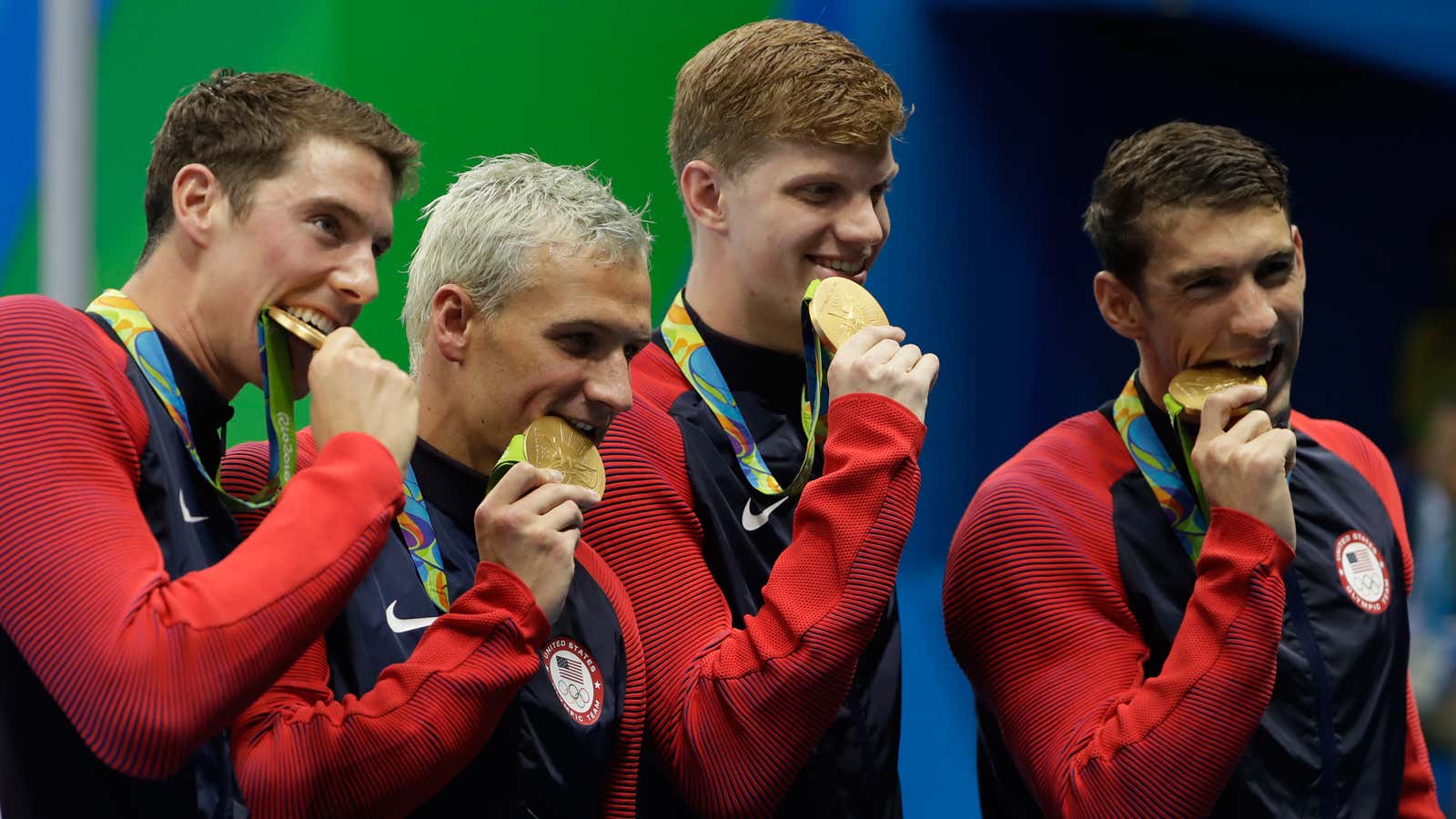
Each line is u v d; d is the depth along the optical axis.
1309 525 9.74
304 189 7.18
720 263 9.22
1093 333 20.81
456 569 7.79
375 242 7.50
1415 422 26.00
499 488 7.39
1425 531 23.47
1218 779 8.44
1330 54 20.05
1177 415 9.07
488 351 7.71
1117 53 21.25
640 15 15.82
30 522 6.42
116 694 6.26
